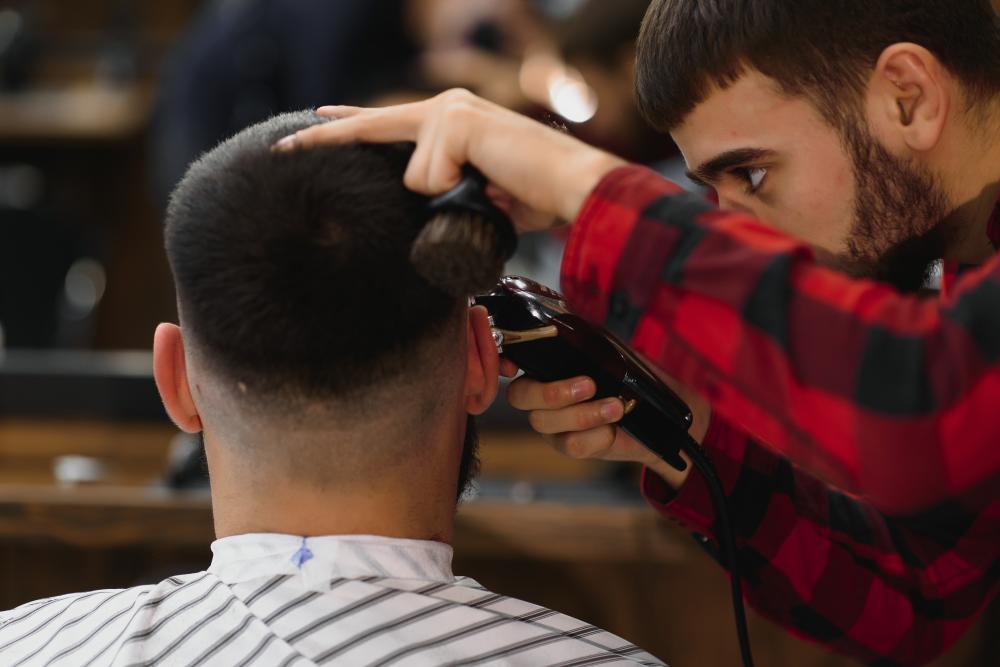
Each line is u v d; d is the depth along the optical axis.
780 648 2.30
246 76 3.85
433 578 1.19
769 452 1.55
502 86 3.24
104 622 1.23
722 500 1.47
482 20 3.58
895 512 1.08
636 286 1.07
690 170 1.45
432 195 1.11
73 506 2.39
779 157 1.38
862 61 1.35
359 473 1.16
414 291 1.11
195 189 1.14
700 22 1.37
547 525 2.33
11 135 5.36
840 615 1.56
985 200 1.45
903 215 1.40
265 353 1.10
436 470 1.19
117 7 5.57
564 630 1.20
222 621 1.16
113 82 5.49
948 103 1.38
